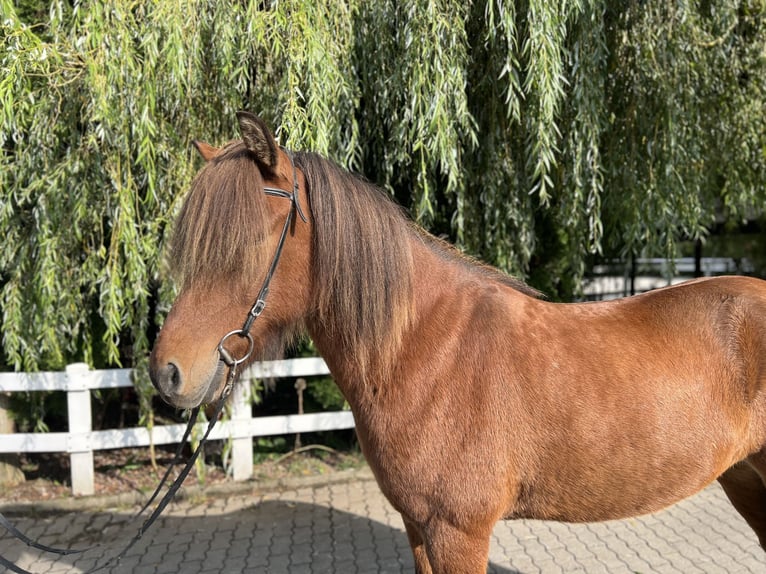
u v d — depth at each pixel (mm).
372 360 1536
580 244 3475
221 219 1335
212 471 4047
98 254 2996
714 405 1592
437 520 1555
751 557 2820
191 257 1347
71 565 2883
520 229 3359
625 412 1553
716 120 3645
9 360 3287
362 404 1590
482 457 1519
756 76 3607
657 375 1588
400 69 2744
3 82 2439
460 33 2711
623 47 3201
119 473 4039
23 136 3021
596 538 3066
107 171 2889
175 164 2951
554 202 3680
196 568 2842
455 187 2938
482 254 3615
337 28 2861
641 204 3199
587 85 2852
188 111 2918
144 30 2574
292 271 1466
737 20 3404
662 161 3145
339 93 2816
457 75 2678
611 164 3268
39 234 2881
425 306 1619
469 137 3146
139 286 2963
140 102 2584
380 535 3162
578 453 1549
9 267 3193
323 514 3436
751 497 1946
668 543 2988
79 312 3371
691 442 1574
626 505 1614
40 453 4426
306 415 4004
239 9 2631
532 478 1578
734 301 1676
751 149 3854
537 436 1550
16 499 3602
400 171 3320
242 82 2803
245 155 1412
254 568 2834
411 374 1555
